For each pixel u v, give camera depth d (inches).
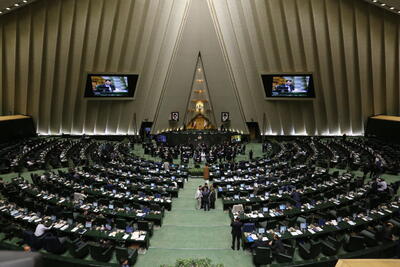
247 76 1505.9
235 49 1491.1
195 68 1590.8
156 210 553.0
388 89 1298.0
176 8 1422.2
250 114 1601.9
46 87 1445.6
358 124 1439.5
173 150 1216.8
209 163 1073.5
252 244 448.1
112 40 1389.0
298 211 542.3
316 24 1277.1
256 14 1354.6
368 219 498.0
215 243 486.3
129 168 875.4
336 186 697.6
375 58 1272.1
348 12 1229.1
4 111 1433.3
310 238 466.9
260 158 1101.7
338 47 1309.1
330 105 1445.6
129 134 1600.6
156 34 1424.7
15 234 467.5
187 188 802.2
